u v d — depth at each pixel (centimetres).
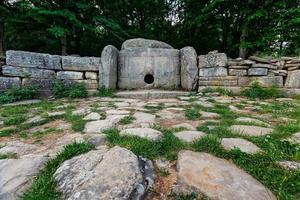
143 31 1638
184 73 780
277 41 1160
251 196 177
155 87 810
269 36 1063
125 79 809
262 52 1173
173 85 814
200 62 769
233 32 1423
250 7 1130
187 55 764
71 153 235
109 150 230
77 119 395
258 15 1027
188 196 178
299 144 262
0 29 1171
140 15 1691
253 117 402
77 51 1581
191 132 305
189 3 1423
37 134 329
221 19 1342
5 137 324
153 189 189
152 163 228
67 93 685
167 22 1730
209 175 202
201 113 434
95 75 752
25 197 180
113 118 385
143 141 261
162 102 574
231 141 271
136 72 807
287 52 1164
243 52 1200
